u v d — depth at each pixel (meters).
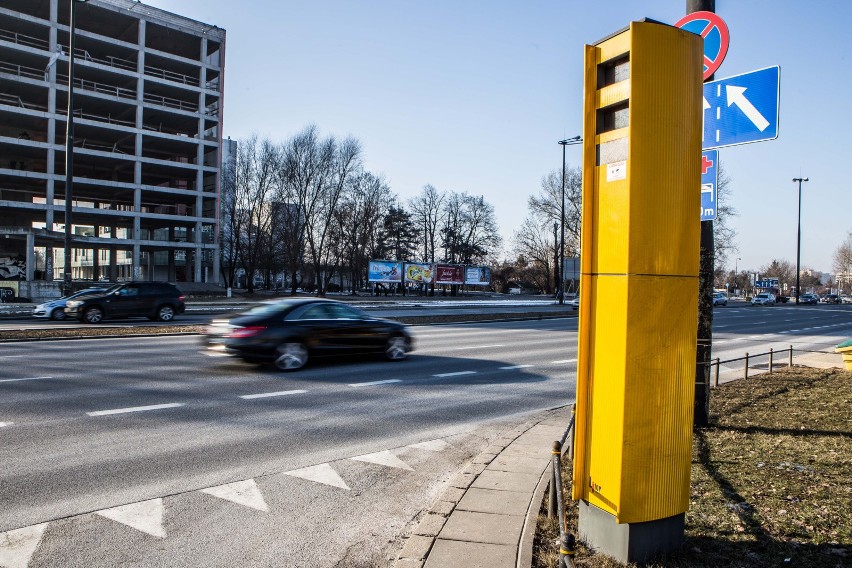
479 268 65.38
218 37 61.09
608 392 3.61
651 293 3.54
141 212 54.94
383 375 11.38
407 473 5.76
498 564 3.66
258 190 60.91
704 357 7.23
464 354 14.89
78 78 54.94
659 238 3.56
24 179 51.22
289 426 7.39
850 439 6.71
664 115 3.55
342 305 12.66
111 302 22.89
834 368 13.59
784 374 12.44
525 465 5.88
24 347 15.09
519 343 17.77
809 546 3.87
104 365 11.98
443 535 4.12
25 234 40.38
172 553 3.92
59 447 6.24
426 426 7.62
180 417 7.68
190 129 62.94
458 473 5.79
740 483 5.16
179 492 5.04
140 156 55.03
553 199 69.69
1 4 51.78
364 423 7.66
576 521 4.35
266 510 4.72
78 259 83.12
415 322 25.33
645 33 3.48
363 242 69.62
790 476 5.35
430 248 90.62
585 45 3.71
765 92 6.12
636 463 3.52
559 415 8.37
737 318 36.31
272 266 62.56
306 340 11.77
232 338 11.25
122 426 7.15
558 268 75.88
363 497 5.08
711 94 6.57
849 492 4.92
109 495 4.92
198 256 58.84
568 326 25.23
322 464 5.94
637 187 3.48
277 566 3.79
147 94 58.66
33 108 52.91
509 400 9.38
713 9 6.71
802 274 151.88
